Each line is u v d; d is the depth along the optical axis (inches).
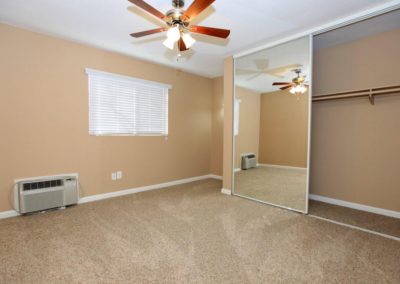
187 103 184.5
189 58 150.9
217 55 145.6
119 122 144.6
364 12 92.7
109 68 137.9
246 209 121.0
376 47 113.9
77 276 64.1
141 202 132.0
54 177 117.5
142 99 155.7
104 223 101.1
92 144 133.3
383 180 113.3
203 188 166.4
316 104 137.9
